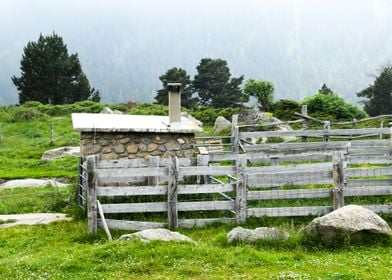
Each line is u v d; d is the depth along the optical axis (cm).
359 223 1266
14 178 2800
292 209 1588
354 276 1009
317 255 1208
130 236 1303
